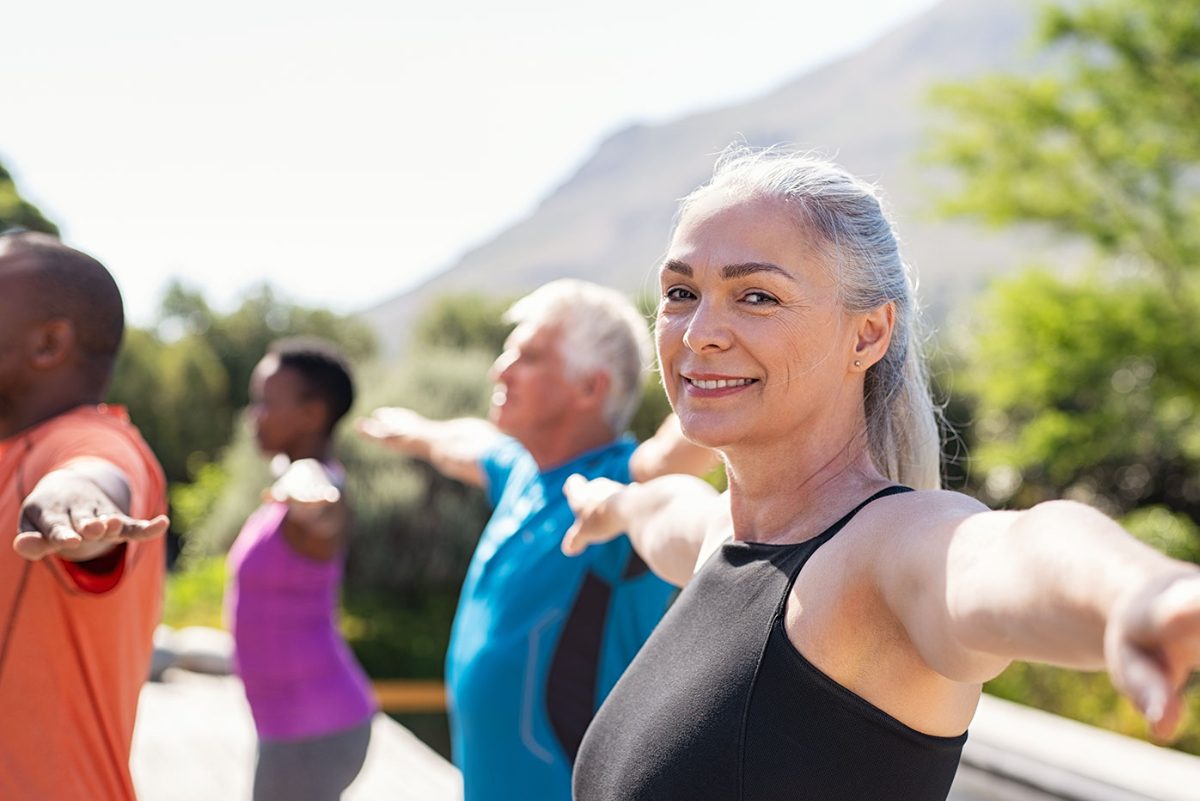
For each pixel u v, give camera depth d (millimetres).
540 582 2197
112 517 1287
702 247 1214
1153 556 704
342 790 3176
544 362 2379
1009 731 3387
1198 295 10117
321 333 25406
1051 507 829
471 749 2242
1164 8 9945
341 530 3143
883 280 1225
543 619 2174
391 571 11117
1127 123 10203
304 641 3066
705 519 1526
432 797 4559
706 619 1188
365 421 3393
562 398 2377
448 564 11156
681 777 1107
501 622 2219
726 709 1096
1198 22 9797
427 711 9367
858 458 1223
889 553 1015
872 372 1274
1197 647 622
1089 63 10414
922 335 1349
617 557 2137
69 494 1372
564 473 2330
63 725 1520
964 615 863
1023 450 10750
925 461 1300
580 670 2145
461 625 2357
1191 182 10336
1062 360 10117
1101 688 6285
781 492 1224
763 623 1108
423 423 3348
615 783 1188
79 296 1652
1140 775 3002
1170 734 606
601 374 2379
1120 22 10031
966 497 1033
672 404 1289
